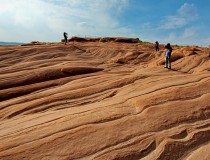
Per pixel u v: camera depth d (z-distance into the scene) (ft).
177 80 30.45
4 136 18.67
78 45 94.22
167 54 51.98
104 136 17.71
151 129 18.83
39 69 47.75
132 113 21.01
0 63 62.49
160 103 22.61
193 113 21.52
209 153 16.87
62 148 16.47
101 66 59.98
